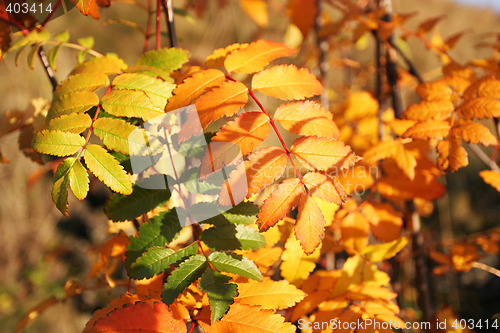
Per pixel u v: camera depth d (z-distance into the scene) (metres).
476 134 0.62
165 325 0.55
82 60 0.64
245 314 0.56
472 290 2.07
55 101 0.57
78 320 2.35
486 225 2.47
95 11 0.62
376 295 0.63
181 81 0.60
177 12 0.76
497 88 0.62
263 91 0.57
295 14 0.93
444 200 1.88
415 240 0.79
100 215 2.91
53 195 0.55
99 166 0.55
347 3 0.80
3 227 2.63
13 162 2.58
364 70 1.22
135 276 0.55
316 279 0.65
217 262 0.56
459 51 3.19
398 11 2.72
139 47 3.06
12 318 2.42
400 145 0.67
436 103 0.63
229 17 2.26
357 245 0.67
